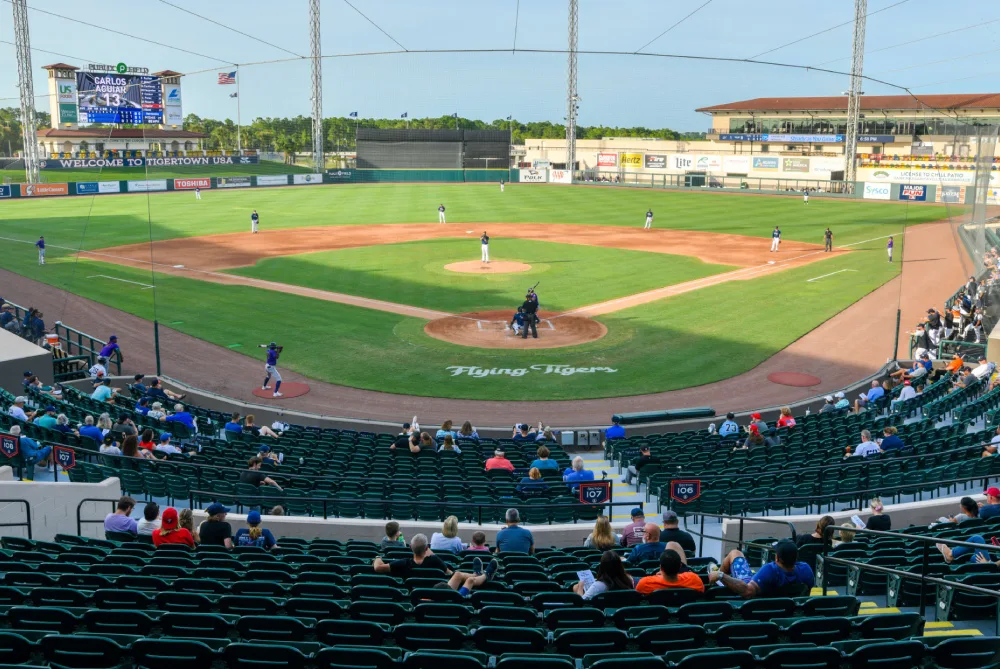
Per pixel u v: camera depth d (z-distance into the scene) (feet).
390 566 35.65
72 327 117.70
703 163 373.61
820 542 38.70
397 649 24.86
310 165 397.39
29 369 83.35
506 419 84.89
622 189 357.41
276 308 129.90
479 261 172.24
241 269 162.30
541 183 390.01
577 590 32.71
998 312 103.35
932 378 93.35
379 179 382.22
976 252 109.70
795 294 141.59
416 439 67.15
